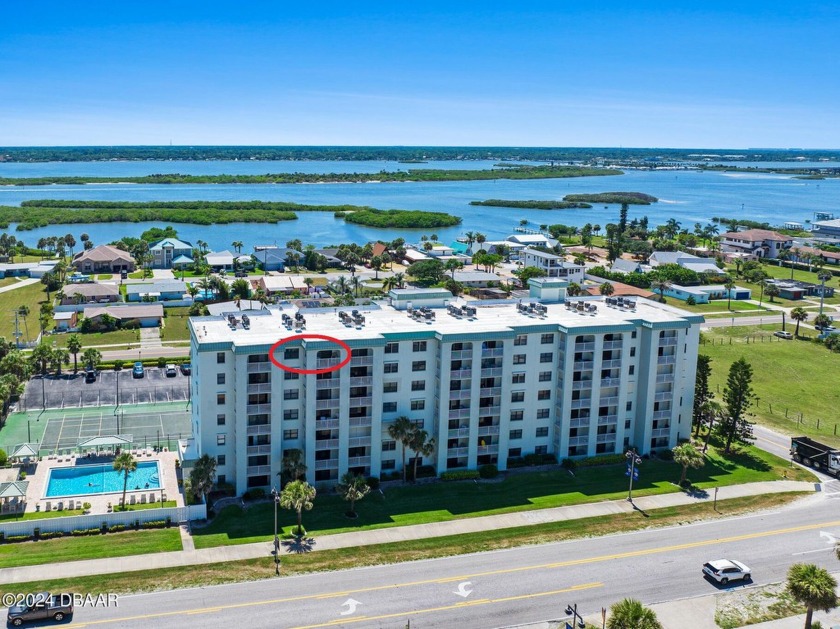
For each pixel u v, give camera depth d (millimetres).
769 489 103438
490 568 80812
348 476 92750
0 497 89562
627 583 78625
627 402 113125
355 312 112375
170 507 92062
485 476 104188
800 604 75188
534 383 108250
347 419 98250
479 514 93375
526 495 99250
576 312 117500
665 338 111938
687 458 101125
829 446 120688
